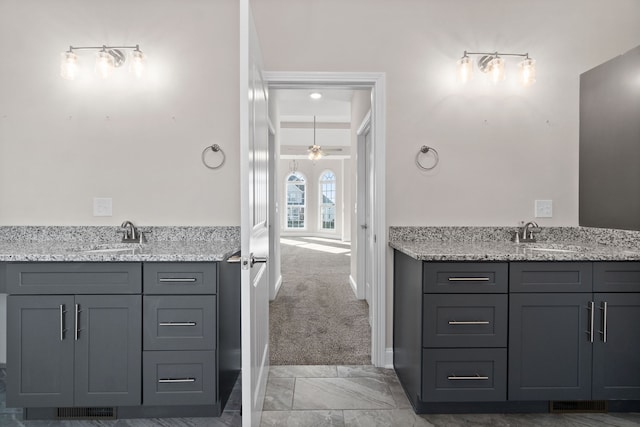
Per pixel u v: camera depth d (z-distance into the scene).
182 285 1.67
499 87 2.30
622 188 1.99
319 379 2.13
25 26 2.16
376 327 2.31
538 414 1.78
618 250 1.88
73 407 1.71
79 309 1.65
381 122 2.28
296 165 11.91
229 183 2.24
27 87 2.17
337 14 2.28
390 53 2.29
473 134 2.30
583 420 1.73
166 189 2.23
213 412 1.74
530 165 2.32
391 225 2.30
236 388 2.05
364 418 1.74
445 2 2.29
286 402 1.88
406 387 1.96
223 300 1.78
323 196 11.82
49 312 1.64
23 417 1.72
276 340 2.70
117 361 1.66
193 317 1.67
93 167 2.20
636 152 1.91
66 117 2.18
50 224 2.19
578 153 2.31
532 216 2.31
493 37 2.30
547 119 2.31
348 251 7.85
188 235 2.23
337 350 2.53
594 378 1.70
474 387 1.70
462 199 2.31
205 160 2.23
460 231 2.30
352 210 4.40
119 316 1.66
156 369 1.67
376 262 2.33
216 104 2.23
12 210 2.18
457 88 2.30
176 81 2.22
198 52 2.22
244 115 1.41
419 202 2.30
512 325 1.69
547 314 1.69
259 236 1.75
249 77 1.45
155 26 2.21
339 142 8.48
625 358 1.70
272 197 3.78
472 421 1.72
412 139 2.29
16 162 2.17
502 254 1.70
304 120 6.33
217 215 2.24
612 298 1.70
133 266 1.65
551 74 2.31
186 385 1.67
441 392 1.70
